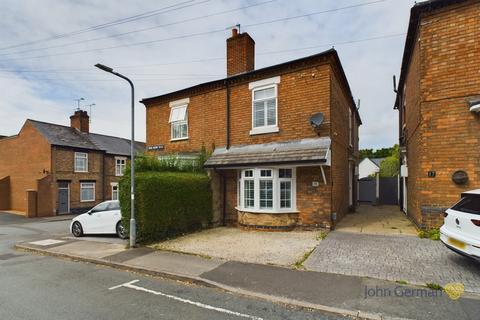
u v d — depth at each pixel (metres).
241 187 10.95
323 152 9.13
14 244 10.62
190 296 4.95
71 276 6.25
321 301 4.48
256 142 11.33
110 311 4.38
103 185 27.98
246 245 8.12
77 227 11.57
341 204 11.98
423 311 4.04
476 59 7.48
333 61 10.19
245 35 12.49
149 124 15.06
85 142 27.42
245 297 4.87
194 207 10.67
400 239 7.94
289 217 10.02
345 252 6.91
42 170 24.09
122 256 7.52
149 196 8.98
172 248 8.12
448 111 7.75
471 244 4.99
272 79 11.02
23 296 5.07
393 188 19.80
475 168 7.40
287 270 5.93
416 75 9.14
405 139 13.38
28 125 25.45
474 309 4.05
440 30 7.92
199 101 13.15
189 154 12.62
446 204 7.69
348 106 15.10
